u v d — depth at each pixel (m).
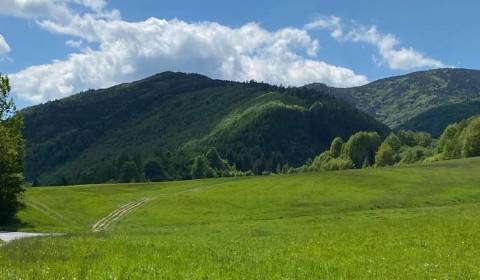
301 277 17.86
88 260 21.72
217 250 27.45
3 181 71.56
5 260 22.22
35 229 66.31
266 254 25.78
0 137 69.81
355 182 94.19
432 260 23.27
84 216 78.88
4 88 71.31
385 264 21.75
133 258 22.70
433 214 51.91
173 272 18.30
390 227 41.25
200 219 72.50
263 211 76.56
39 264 20.33
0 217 72.38
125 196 95.88
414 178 94.81
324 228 45.88
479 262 22.34
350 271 19.45
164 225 69.06
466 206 61.69
